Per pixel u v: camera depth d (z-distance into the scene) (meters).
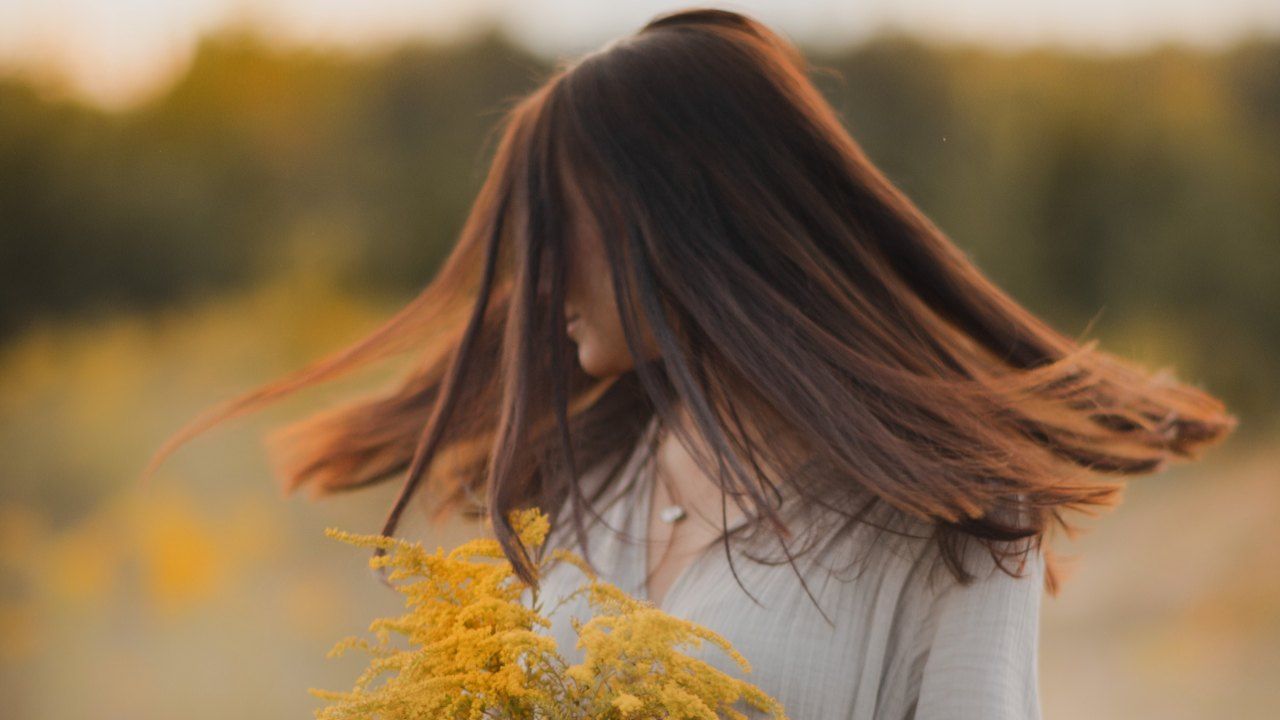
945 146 11.88
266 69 12.20
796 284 1.41
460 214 12.20
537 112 1.48
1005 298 1.60
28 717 4.43
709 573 1.43
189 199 11.40
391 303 11.78
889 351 1.42
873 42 11.93
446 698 1.18
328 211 12.10
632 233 1.40
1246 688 4.65
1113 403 1.66
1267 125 12.08
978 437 1.37
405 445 1.92
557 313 1.45
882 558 1.37
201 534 5.86
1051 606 5.71
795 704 1.35
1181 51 12.00
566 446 1.46
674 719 1.13
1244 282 11.33
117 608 5.27
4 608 5.30
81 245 11.00
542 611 1.53
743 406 1.44
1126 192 11.70
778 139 1.44
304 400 7.35
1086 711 4.57
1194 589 5.63
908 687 1.36
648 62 1.45
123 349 9.55
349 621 5.30
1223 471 7.59
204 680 4.65
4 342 10.21
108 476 6.62
